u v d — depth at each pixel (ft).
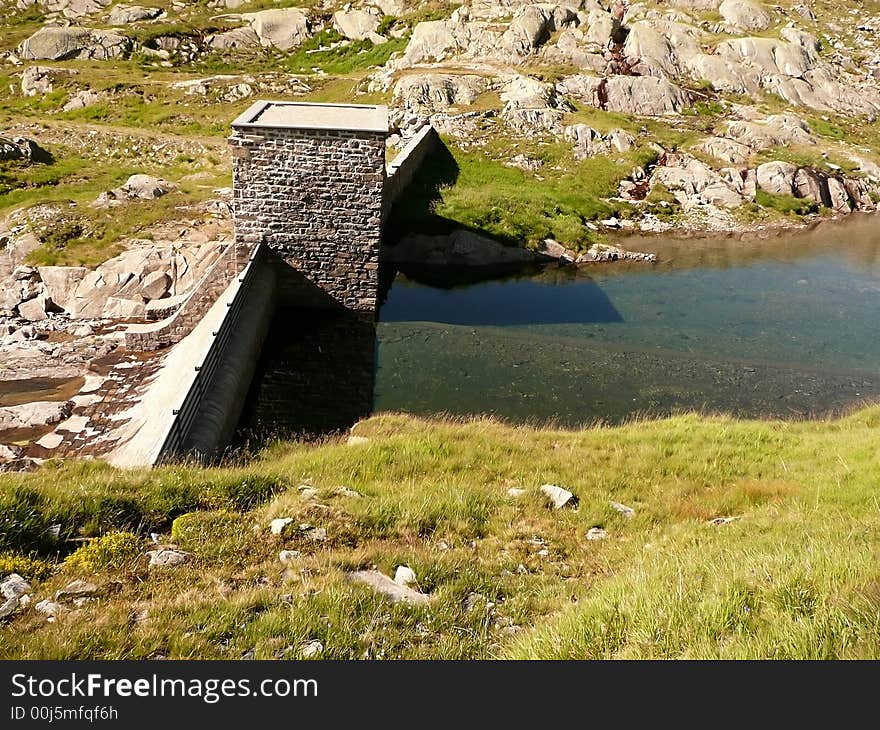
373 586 29.19
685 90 193.77
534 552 35.50
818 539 29.96
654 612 23.34
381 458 48.16
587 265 121.08
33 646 22.44
